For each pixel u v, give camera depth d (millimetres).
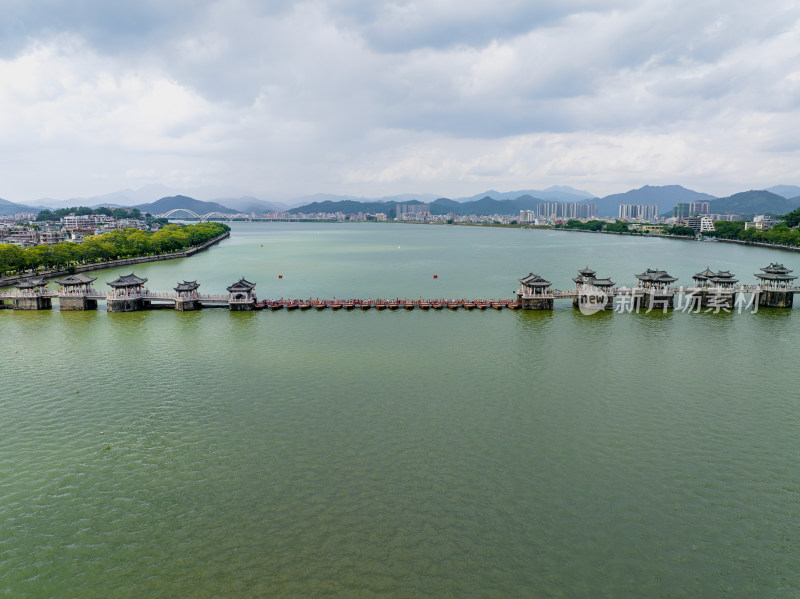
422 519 42031
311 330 101562
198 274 190750
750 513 42719
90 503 44188
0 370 76562
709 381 71250
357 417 59844
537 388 68750
